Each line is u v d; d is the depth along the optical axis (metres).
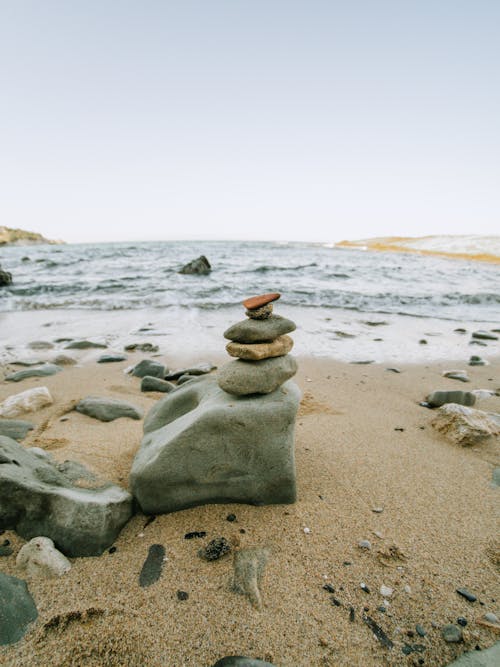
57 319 9.27
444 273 20.27
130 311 10.30
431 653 1.65
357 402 4.48
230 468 2.50
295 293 13.31
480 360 6.25
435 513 2.50
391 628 1.75
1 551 2.07
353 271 20.66
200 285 14.74
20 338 7.42
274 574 2.02
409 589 1.95
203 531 2.33
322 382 5.20
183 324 8.83
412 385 5.17
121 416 3.88
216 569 2.04
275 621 1.76
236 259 28.69
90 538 2.12
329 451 3.28
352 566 2.08
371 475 2.93
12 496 2.20
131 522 2.40
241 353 2.65
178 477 2.45
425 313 10.88
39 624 1.69
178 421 2.79
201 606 1.82
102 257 29.47
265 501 2.56
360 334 8.26
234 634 1.70
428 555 2.16
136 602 1.83
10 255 32.91
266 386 2.64
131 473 2.52
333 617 1.79
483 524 2.40
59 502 2.19
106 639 1.64
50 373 5.32
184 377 5.00
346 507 2.55
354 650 1.66
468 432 3.45
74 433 3.46
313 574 2.02
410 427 3.81
